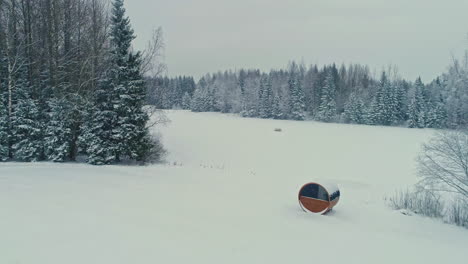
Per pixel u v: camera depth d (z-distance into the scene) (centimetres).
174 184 1139
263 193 1124
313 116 8012
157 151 2066
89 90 1761
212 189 1107
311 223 766
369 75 10031
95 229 571
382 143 3728
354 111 7212
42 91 1758
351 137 4316
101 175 1224
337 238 659
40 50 1828
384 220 888
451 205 1095
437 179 1098
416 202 1080
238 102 9069
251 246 566
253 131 4762
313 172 2053
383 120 6888
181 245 537
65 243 496
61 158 1619
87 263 438
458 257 602
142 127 1806
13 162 1515
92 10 2122
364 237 686
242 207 866
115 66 1747
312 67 9850
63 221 598
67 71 1881
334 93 8038
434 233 802
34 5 1848
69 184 980
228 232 631
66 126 1675
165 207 784
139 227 606
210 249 533
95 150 1623
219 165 2223
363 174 2012
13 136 1594
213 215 752
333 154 2900
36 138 1628
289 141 3753
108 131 1683
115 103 1697
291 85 8250
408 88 8175
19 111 1595
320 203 859
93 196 834
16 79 1712
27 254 447
